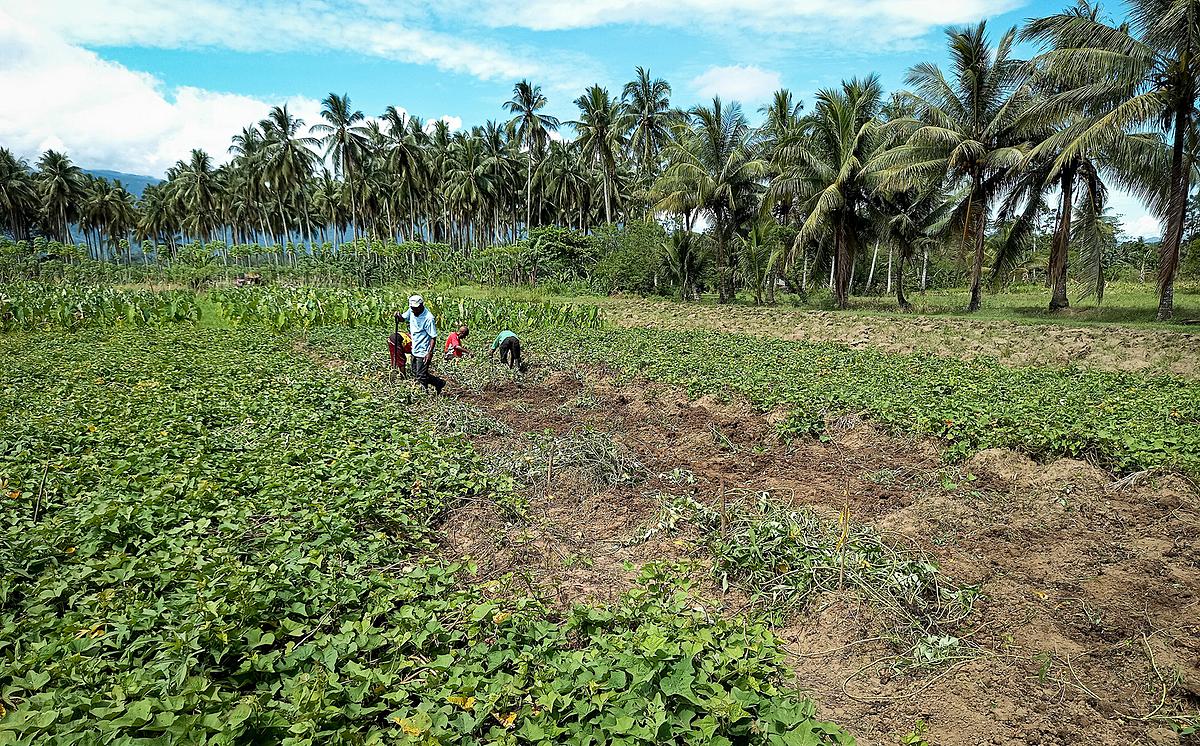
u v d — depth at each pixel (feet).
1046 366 49.26
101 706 10.33
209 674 11.93
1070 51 66.03
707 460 27.89
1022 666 14.33
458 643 14.05
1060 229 85.30
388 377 41.88
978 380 40.50
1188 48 62.23
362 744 10.34
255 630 12.53
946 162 84.02
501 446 28.96
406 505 20.45
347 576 15.83
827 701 13.51
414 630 13.52
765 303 119.14
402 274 148.25
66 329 65.57
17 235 243.40
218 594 13.69
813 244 110.93
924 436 29.04
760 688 12.02
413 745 10.21
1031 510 21.98
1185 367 46.78
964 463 26.13
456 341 44.04
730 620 14.94
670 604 15.43
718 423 32.81
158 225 264.11
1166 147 69.05
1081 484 23.48
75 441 24.58
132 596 13.92
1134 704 13.15
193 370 40.55
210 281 127.54
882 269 164.25
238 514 18.47
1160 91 64.75
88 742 9.31
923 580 17.34
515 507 21.80
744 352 53.88
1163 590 17.04
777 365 46.37
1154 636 15.14
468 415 33.04
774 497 23.63
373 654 13.15
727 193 110.63
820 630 15.78
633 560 19.12
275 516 18.80
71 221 248.93
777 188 98.17
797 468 26.71
